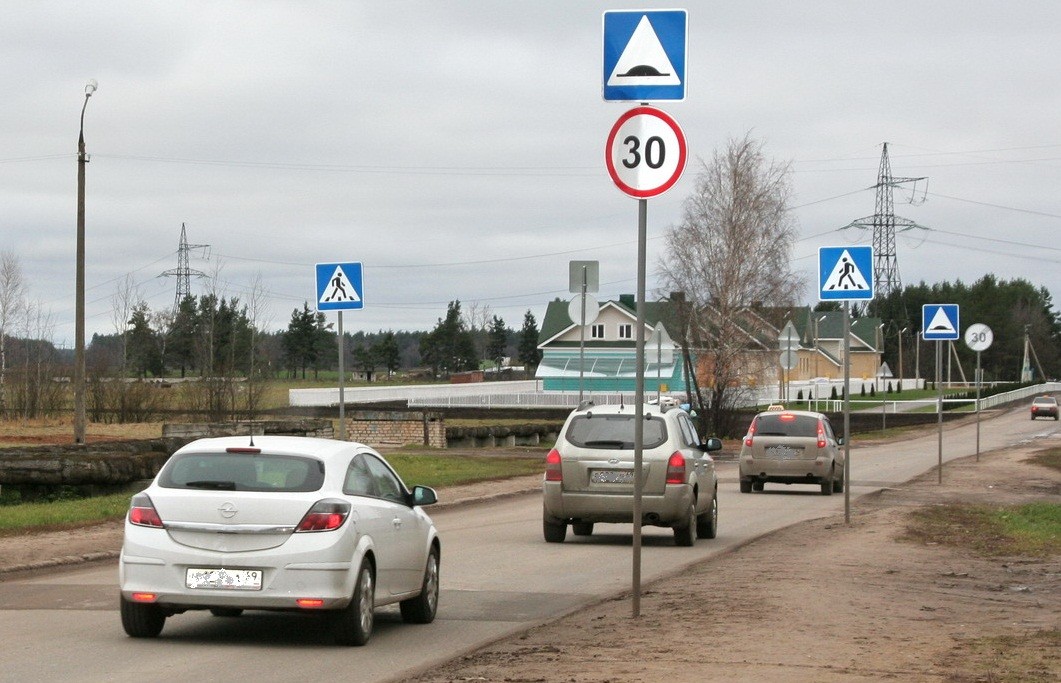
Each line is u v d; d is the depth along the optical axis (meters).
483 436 73.56
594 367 157.62
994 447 85.25
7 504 33.50
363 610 15.67
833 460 46.31
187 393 78.44
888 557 25.16
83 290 53.62
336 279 31.67
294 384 162.75
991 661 13.73
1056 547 27.58
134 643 15.69
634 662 13.73
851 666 13.39
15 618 17.61
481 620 17.84
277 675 13.69
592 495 27.92
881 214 157.00
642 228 15.90
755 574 21.94
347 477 16.12
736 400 100.44
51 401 73.50
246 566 15.13
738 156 104.25
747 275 100.94
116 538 27.56
